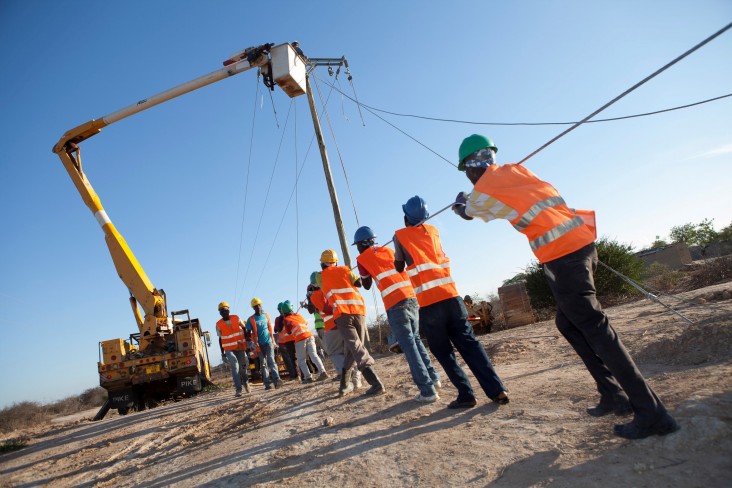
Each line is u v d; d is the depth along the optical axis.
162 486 4.34
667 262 31.44
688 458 2.34
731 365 3.58
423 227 4.80
